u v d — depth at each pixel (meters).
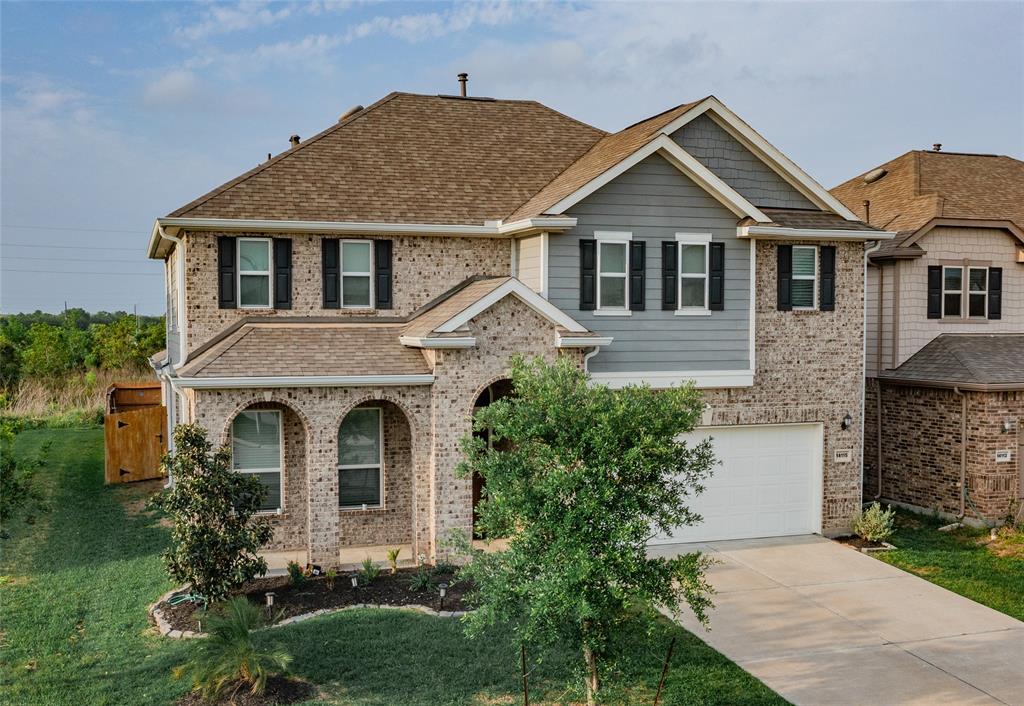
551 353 17.00
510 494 9.53
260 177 18.72
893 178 25.44
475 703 10.55
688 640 12.95
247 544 13.34
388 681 11.09
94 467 25.42
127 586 14.68
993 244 22.41
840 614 14.24
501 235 19.22
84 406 38.47
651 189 18.17
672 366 18.36
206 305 17.83
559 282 17.80
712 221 18.52
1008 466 19.62
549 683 11.13
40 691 10.69
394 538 18.19
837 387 19.47
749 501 19.12
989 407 19.41
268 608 13.79
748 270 18.72
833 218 19.72
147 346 46.03
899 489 21.73
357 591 14.64
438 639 12.36
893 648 12.81
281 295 18.17
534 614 8.96
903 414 21.56
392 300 18.80
